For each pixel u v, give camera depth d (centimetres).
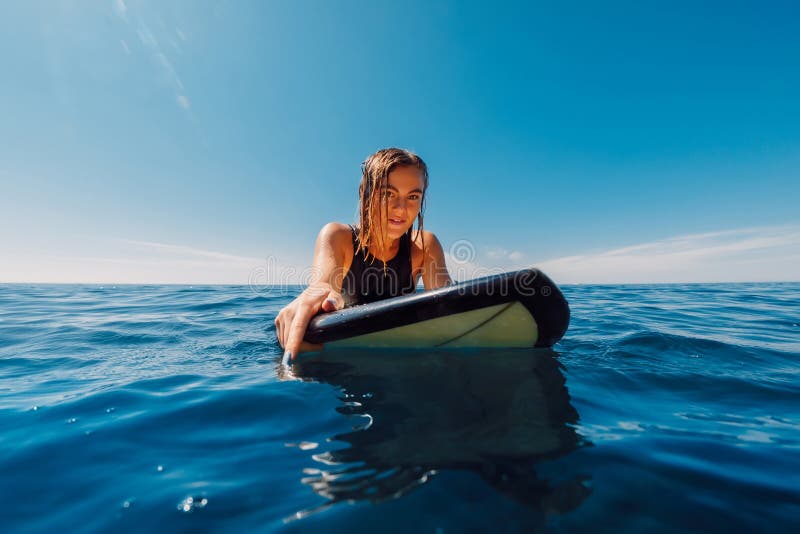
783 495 90
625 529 77
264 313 494
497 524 79
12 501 92
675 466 102
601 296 814
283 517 83
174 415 142
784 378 187
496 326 194
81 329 355
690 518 81
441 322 191
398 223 231
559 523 79
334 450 112
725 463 104
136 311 524
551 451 109
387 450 110
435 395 152
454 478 95
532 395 153
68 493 95
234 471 103
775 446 115
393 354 205
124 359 237
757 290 1085
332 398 151
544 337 196
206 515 85
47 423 137
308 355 206
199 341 294
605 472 98
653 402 153
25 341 300
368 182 235
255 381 179
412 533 76
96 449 117
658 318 415
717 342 270
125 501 91
